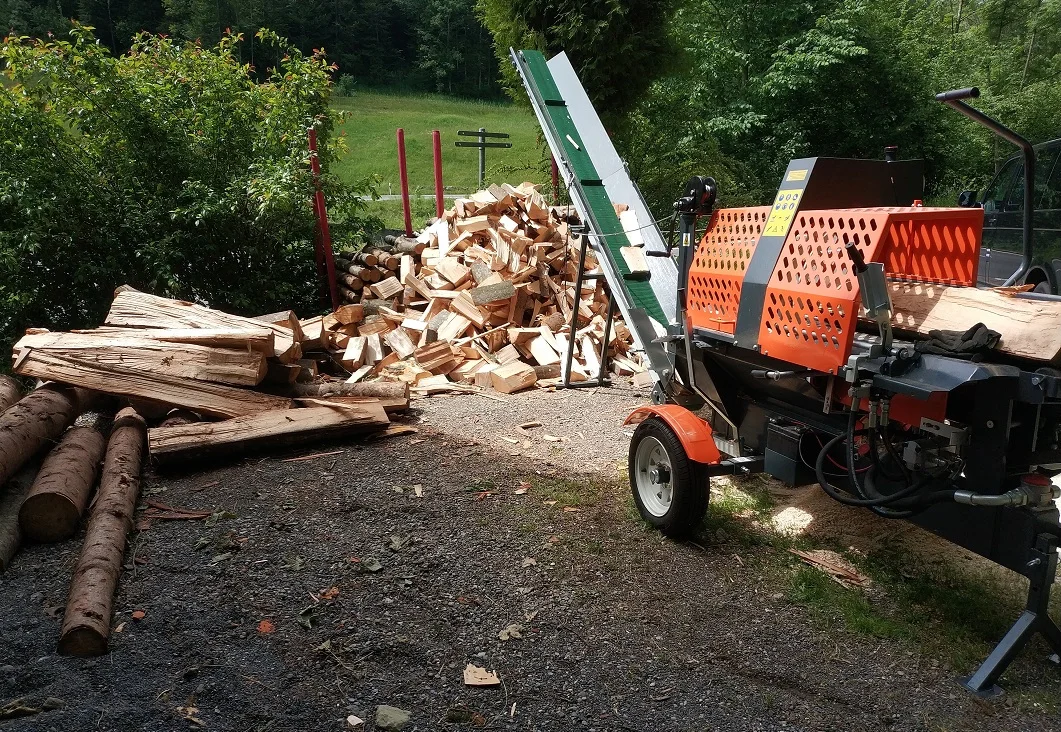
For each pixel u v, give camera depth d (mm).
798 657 3275
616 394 7633
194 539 4125
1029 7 29609
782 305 3658
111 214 8391
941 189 20938
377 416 5730
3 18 47125
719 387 4660
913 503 3248
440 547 4113
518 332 8359
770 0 18500
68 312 8734
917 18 20859
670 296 6945
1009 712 2953
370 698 2936
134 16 60312
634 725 2832
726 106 18641
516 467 5305
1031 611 3109
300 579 3764
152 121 8508
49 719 2744
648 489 4578
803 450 4152
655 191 14164
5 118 8031
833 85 18547
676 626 3479
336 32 68312
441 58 69625
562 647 3289
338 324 8477
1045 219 7559
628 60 12820
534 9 12930
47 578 3754
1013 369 2852
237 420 5320
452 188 23797
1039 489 3109
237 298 8891
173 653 3170
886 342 3172
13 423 4605
